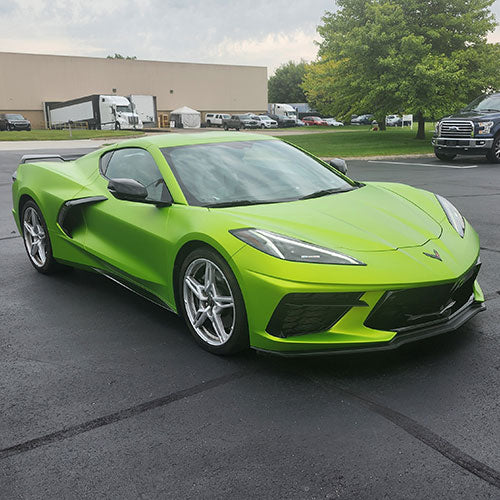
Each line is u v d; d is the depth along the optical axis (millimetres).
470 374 2723
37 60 51031
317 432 2273
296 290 2588
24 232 4859
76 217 4191
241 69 60719
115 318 3686
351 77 22375
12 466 2127
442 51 21469
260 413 2439
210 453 2160
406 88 19922
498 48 20578
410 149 18828
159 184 3520
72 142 26797
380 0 22000
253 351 3092
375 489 1907
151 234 3344
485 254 5035
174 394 2645
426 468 2012
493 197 8273
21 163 4941
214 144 3875
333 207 3232
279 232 2828
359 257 2703
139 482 2002
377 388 2617
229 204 3262
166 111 57719
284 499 1878
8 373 2941
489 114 13938
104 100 41000
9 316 3787
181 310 3285
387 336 2678
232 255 2768
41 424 2428
